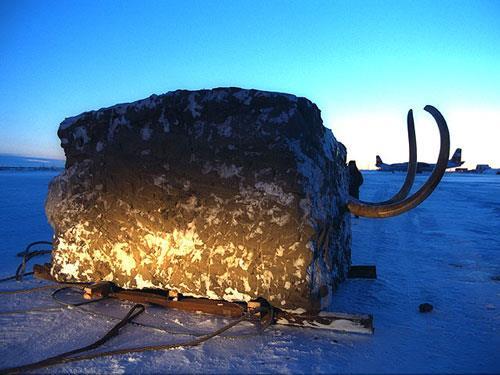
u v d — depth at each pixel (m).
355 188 10.93
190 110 3.92
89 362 2.96
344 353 3.11
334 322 3.48
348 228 5.40
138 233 3.95
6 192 19.80
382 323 3.74
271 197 3.55
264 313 3.62
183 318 3.75
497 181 43.47
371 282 5.15
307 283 3.38
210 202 3.74
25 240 8.09
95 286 4.09
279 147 3.60
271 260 3.46
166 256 3.84
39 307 4.08
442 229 9.80
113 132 4.21
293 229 3.44
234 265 3.57
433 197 19.95
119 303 4.16
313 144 3.87
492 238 8.44
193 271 3.71
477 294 4.66
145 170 4.00
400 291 4.77
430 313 4.04
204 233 3.70
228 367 2.89
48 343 3.29
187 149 3.89
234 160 3.73
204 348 3.19
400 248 7.51
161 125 4.02
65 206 4.27
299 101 3.75
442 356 3.08
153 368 2.88
